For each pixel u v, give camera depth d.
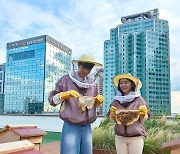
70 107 2.64
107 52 70.56
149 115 3.31
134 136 3.15
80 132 2.67
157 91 65.88
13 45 97.50
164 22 69.12
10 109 95.75
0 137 2.99
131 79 3.27
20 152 1.75
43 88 89.88
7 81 97.94
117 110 3.20
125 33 69.69
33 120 12.12
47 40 92.50
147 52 66.12
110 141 4.87
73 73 2.78
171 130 5.57
